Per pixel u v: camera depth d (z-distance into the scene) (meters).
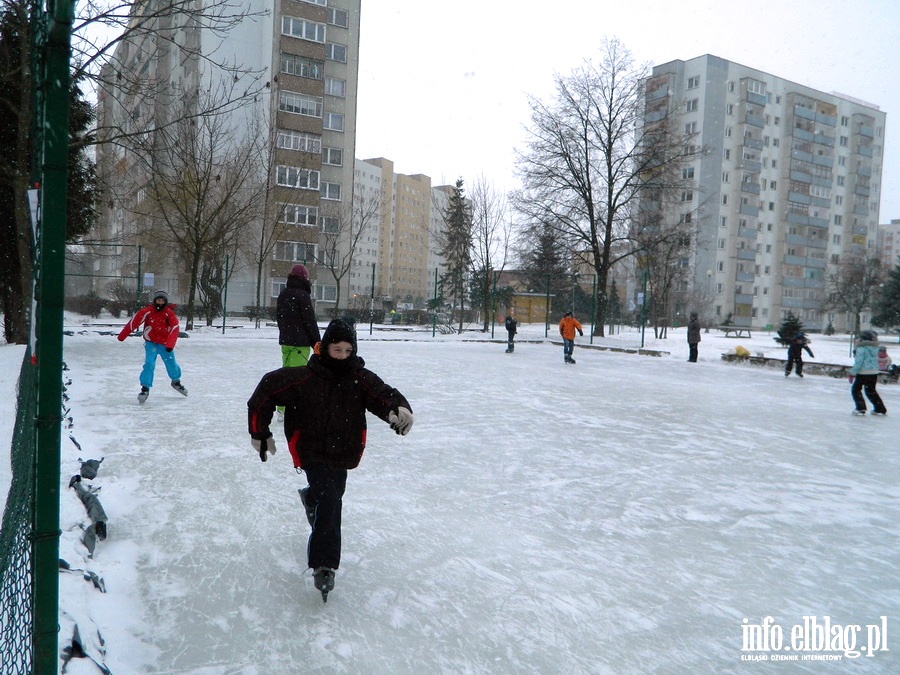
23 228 14.27
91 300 31.50
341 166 51.03
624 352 25.34
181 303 34.31
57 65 1.98
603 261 34.03
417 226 133.00
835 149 83.00
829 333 61.28
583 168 34.25
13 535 2.77
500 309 45.69
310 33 47.06
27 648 2.21
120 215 37.00
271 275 44.16
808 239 79.62
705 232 70.50
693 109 70.94
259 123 31.48
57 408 2.07
